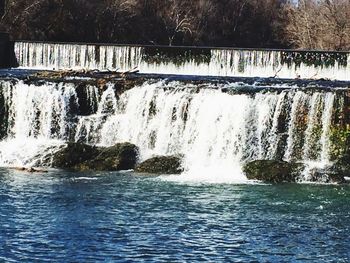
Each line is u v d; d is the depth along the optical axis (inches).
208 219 955.3
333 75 1863.9
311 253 826.2
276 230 912.9
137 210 991.6
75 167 1302.9
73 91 1461.6
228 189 1140.5
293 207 1031.0
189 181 1197.1
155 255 803.4
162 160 1290.6
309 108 1336.1
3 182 1157.7
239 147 1353.3
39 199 1043.3
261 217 972.6
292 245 853.2
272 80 1691.7
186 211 992.9
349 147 1309.1
